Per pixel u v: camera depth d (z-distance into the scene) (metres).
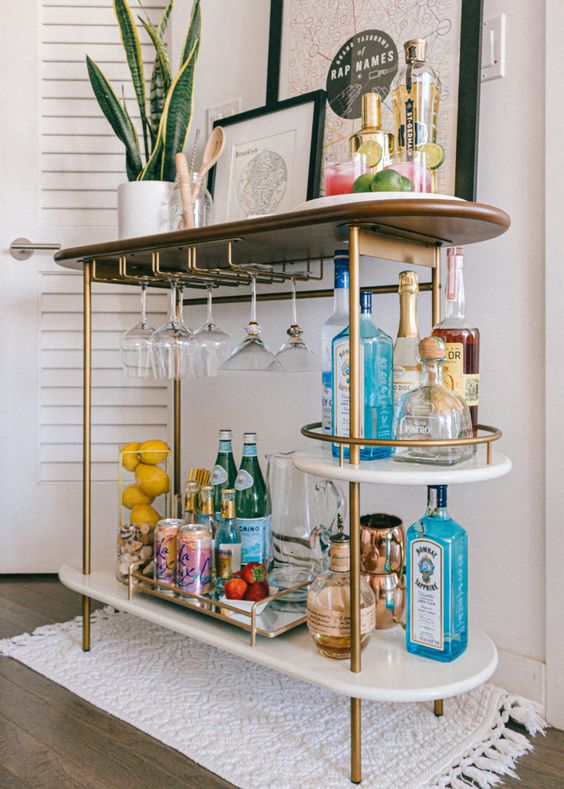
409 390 1.00
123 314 1.79
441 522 0.96
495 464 0.90
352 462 0.89
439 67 1.15
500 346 1.13
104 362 1.79
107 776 0.93
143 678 1.19
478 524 1.17
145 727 1.04
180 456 1.70
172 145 1.39
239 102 1.55
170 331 1.22
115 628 1.41
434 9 1.17
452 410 0.90
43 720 1.07
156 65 1.44
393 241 1.00
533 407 1.10
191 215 1.27
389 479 0.84
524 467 1.11
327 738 1.01
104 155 1.76
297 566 1.20
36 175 1.77
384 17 1.24
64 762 0.96
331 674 0.90
